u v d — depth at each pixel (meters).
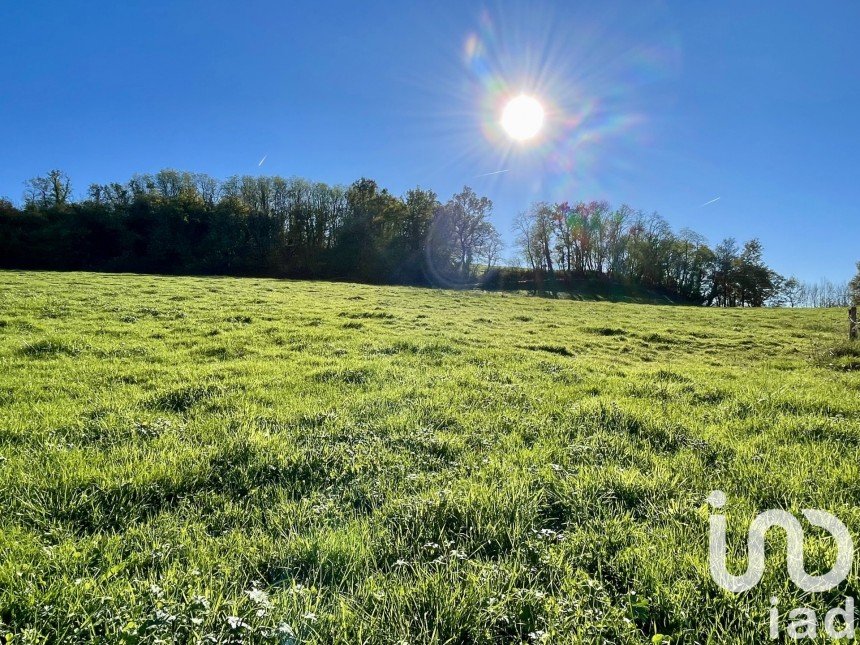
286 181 74.12
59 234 59.91
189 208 66.69
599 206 76.31
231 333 14.30
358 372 9.34
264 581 3.07
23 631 2.42
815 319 29.16
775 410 7.09
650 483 4.40
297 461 4.90
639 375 10.63
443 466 5.01
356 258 68.94
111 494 4.07
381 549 3.41
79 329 13.72
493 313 27.25
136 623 2.50
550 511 4.03
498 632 2.68
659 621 2.74
